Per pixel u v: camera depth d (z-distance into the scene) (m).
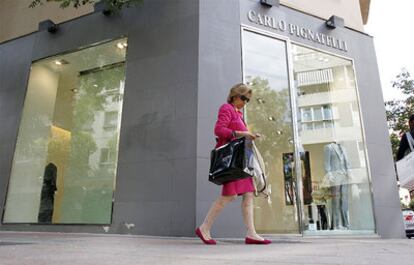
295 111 6.33
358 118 6.91
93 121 6.50
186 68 5.69
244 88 3.76
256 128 5.93
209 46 5.79
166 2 6.27
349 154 6.62
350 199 6.39
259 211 5.55
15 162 6.93
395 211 6.51
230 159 3.15
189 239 4.39
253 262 1.75
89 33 7.01
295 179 6.00
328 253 2.30
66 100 7.00
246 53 6.13
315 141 6.39
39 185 6.63
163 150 5.46
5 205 6.64
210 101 5.49
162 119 5.62
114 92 6.42
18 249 2.41
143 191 5.41
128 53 6.34
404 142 4.37
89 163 6.27
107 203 5.77
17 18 8.37
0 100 7.55
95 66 6.83
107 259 1.88
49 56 7.37
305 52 6.80
